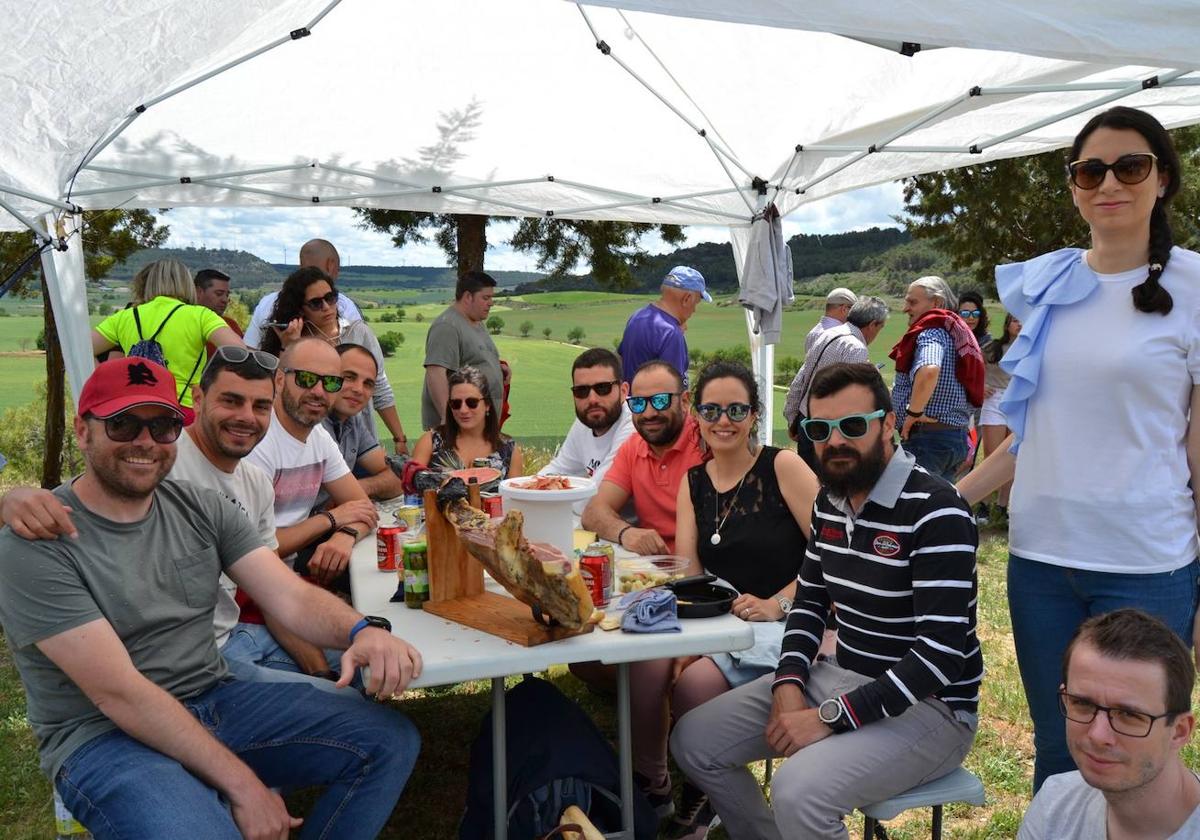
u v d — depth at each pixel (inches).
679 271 226.7
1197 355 85.6
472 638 90.6
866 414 90.3
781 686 98.2
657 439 135.9
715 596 105.7
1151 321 86.7
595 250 339.9
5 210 180.7
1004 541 283.4
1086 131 88.5
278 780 94.3
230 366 112.7
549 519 104.0
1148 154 84.5
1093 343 89.0
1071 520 90.8
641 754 120.7
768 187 240.7
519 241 340.2
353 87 206.8
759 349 249.3
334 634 92.4
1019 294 96.3
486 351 246.2
